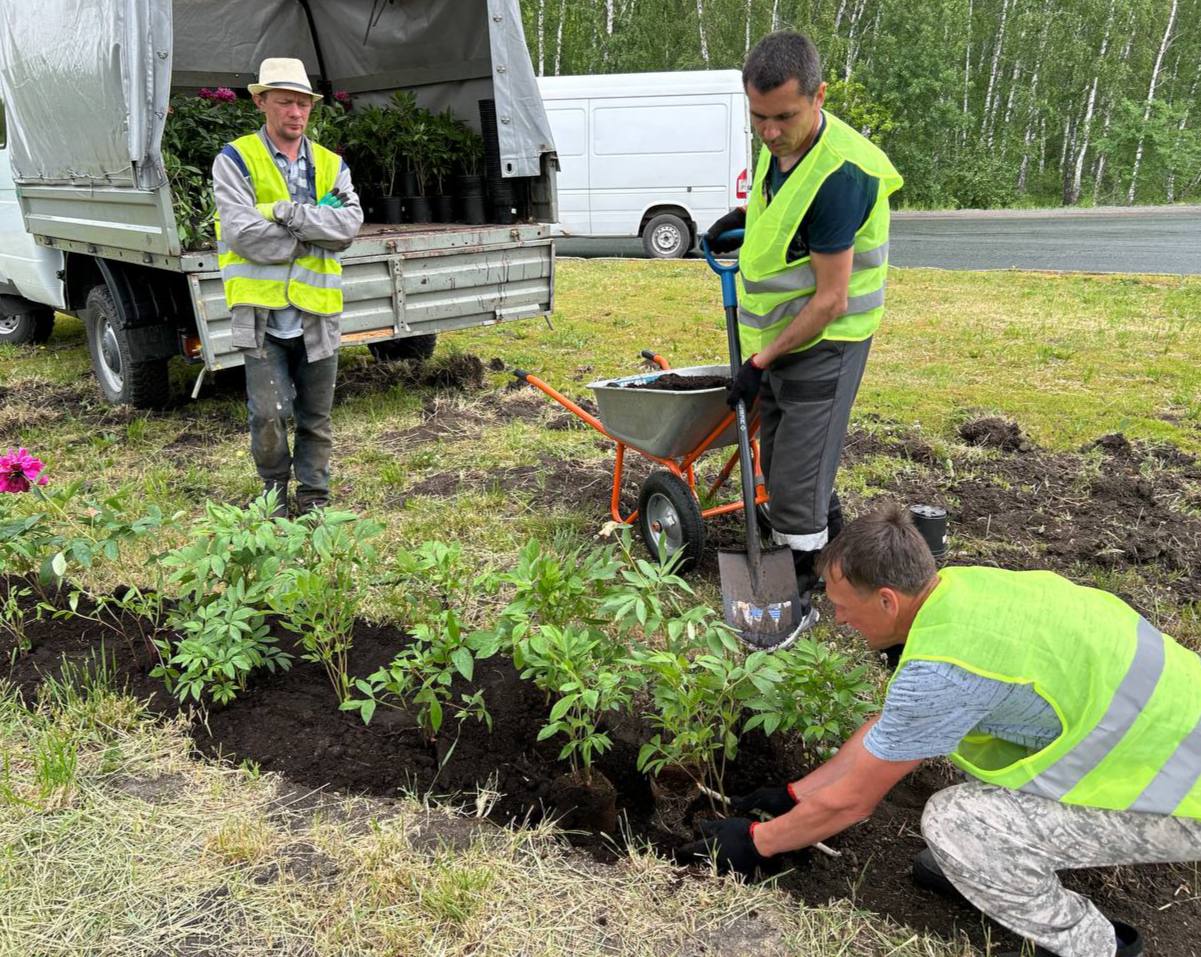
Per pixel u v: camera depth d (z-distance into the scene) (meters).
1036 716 1.91
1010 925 2.03
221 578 3.18
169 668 3.03
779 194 3.07
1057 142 35.16
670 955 2.11
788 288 3.22
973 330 8.75
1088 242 16.59
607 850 2.47
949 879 2.05
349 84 8.65
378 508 4.77
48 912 2.20
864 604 2.05
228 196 3.91
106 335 6.47
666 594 3.83
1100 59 32.31
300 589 2.80
